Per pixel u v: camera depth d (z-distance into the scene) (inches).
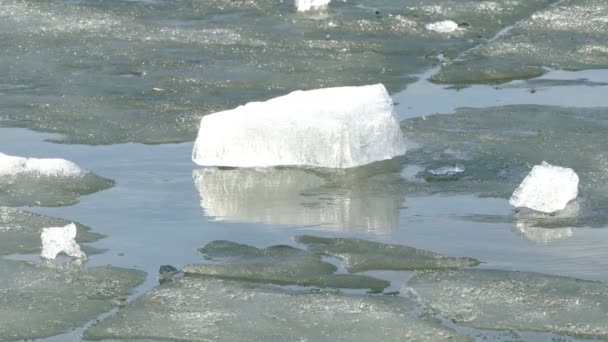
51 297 673.6
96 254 733.9
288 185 851.4
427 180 858.8
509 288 677.9
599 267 706.8
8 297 673.0
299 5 1373.0
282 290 679.7
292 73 1149.1
